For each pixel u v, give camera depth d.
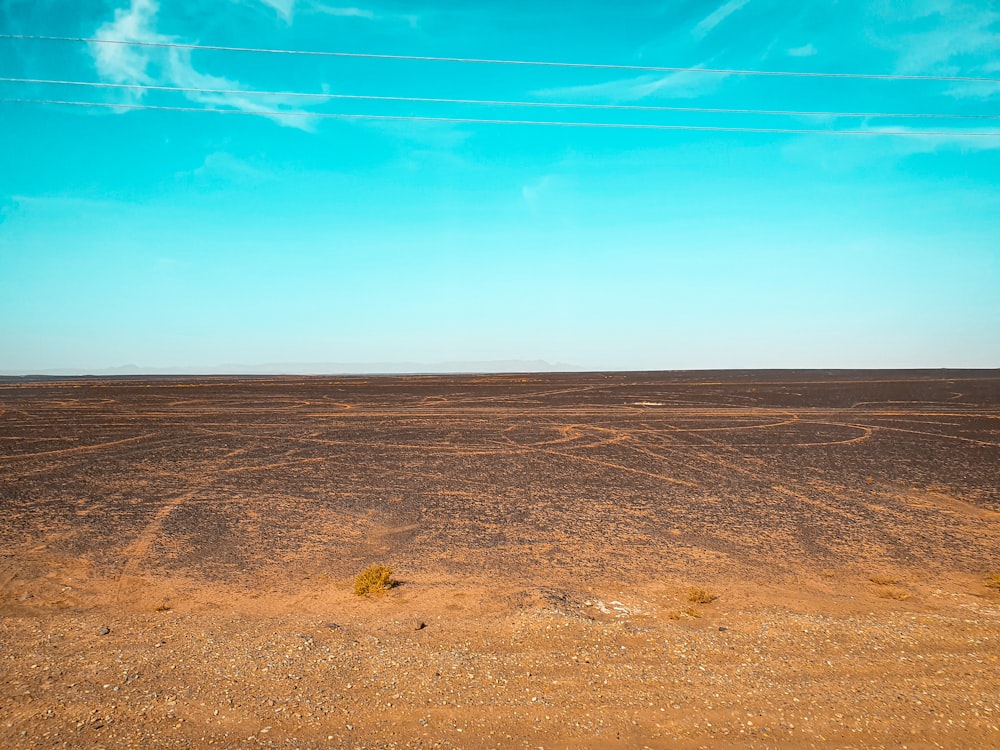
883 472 18.78
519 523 13.07
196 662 6.21
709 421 32.25
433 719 5.10
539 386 66.25
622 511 14.12
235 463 20.16
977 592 8.91
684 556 10.77
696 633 7.08
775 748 4.70
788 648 6.62
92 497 15.34
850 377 85.25
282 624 7.45
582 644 6.72
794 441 25.16
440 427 29.77
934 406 40.66
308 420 32.75
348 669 6.04
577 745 4.74
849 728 4.98
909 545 11.43
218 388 63.66
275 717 5.12
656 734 4.89
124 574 9.71
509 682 5.79
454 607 8.18
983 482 17.27
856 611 8.00
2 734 4.84
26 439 25.41
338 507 14.44
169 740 4.77
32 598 8.59
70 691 5.57
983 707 5.31
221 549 11.12
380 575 9.21
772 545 11.45
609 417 34.38
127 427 29.45
